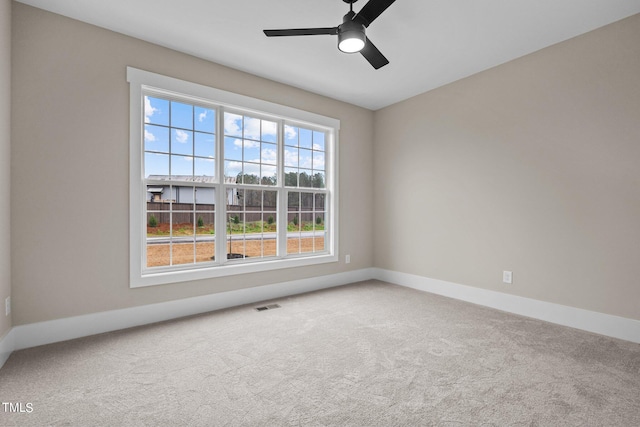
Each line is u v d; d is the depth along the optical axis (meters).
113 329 2.58
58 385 1.76
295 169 3.92
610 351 2.20
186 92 2.94
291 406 1.58
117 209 2.60
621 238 2.42
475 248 3.40
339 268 4.24
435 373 1.90
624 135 2.40
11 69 2.19
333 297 3.61
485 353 2.17
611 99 2.46
